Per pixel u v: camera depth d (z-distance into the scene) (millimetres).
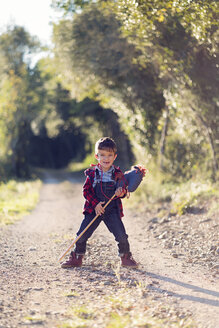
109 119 41812
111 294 4391
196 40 10023
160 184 14625
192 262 6062
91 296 4324
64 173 54500
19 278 5121
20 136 40500
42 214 13664
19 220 11820
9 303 4098
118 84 16328
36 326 3461
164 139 15461
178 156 14711
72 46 14953
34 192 23328
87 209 5426
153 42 10562
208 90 11688
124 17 9359
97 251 6766
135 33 10367
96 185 5355
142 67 14727
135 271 5426
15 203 16078
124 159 37312
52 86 42094
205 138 13180
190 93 12297
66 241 7902
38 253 6812
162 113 15930
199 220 9023
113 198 5387
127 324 3441
